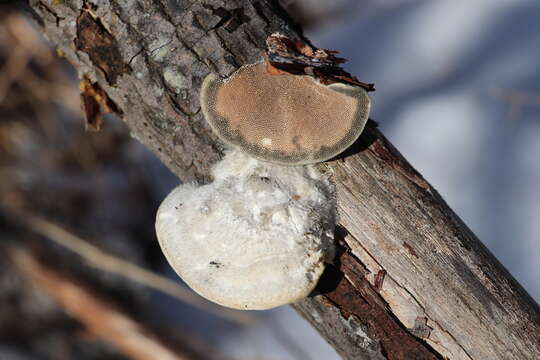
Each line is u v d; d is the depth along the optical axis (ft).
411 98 2.98
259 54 1.78
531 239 2.63
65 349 2.75
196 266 1.76
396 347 1.77
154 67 1.79
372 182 1.77
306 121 1.75
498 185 2.75
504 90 2.83
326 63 1.75
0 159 2.89
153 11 1.78
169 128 1.80
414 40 3.07
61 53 1.88
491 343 1.76
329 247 1.76
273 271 1.74
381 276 1.77
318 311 1.80
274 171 1.76
